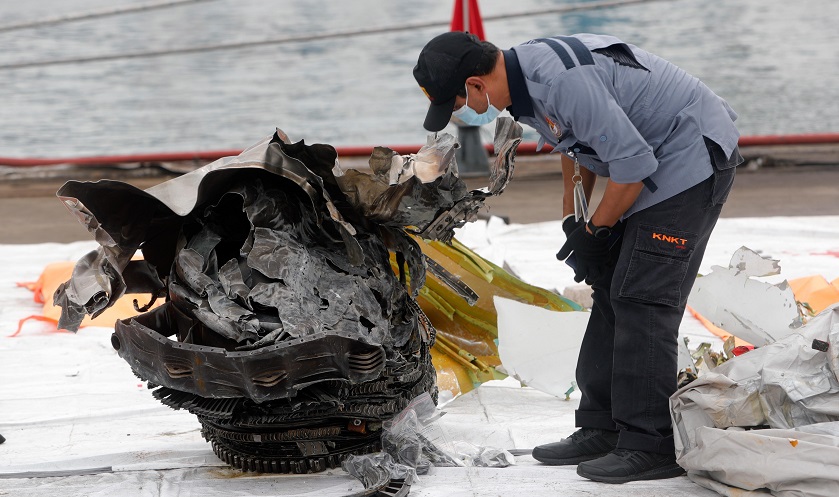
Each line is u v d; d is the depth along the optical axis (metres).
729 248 27.83
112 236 13.40
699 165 13.12
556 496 12.96
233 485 13.56
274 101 69.69
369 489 12.95
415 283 14.34
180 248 13.69
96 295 13.45
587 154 13.49
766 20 87.88
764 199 37.56
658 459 13.57
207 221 13.65
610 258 14.08
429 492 13.16
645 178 12.98
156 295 14.73
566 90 12.59
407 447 13.92
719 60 73.12
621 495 12.95
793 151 46.84
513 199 39.00
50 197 41.53
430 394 14.84
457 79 12.85
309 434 13.59
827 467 11.78
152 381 13.38
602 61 12.88
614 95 12.87
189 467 14.28
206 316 12.75
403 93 71.31
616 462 13.52
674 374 13.63
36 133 60.28
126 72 79.62
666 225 13.19
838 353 12.83
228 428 13.78
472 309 18.12
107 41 88.31
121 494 13.30
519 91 12.90
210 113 66.12
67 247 30.11
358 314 12.89
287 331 12.37
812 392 12.80
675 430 13.38
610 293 13.67
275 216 13.14
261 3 108.25
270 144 13.01
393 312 13.99
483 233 26.56
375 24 94.19
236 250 13.65
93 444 15.53
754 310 15.91
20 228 35.72
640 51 13.34
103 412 16.81
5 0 107.00
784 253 27.05
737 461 12.48
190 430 16.09
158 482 13.73
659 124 13.09
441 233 13.84
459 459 14.41
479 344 18.09
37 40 87.69
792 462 12.00
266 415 13.20
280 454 13.80
